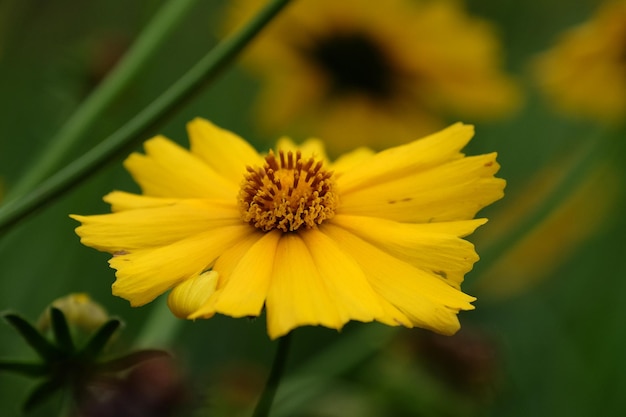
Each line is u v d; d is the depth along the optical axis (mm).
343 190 206
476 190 200
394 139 377
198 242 196
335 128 376
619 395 338
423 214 201
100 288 318
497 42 364
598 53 360
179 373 220
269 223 199
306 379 264
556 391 349
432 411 274
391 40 362
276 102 375
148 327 240
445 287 190
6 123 357
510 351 358
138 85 283
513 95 366
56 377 196
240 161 217
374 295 187
